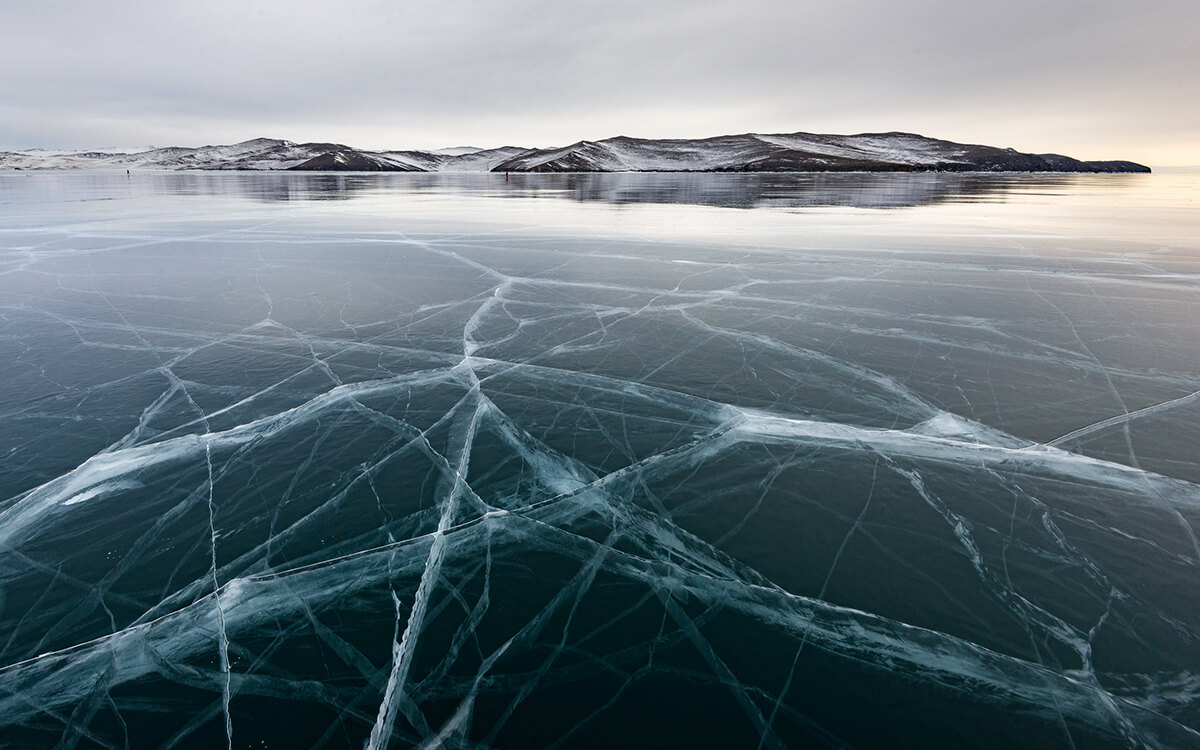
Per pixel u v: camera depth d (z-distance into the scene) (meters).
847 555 4.48
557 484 5.44
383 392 7.38
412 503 5.16
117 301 11.53
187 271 14.37
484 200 39.00
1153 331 9.53
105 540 4.68
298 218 26.48
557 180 79.31
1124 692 3.38
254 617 3.94
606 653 3.63
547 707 3.28
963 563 4.39
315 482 5.46
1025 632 3.78
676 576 4.29
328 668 3.56
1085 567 4.34
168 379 7.75
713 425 6.50
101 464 5.73
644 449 6.03
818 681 3.44
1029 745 3.09
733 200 38.38
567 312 10.82
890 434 6.27
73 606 4.03
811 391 7.34
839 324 10.00
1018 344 8.95
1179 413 6.64
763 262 15.45
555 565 4.41
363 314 10.72
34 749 3.09
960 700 3.33
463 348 8.94
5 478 5.48
